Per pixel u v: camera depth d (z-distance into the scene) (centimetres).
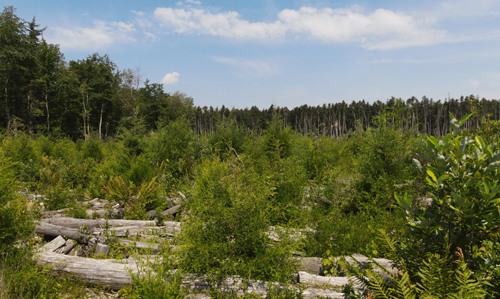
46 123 3969
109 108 4741
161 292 301
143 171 838
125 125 4397
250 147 1095
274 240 431
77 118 4328
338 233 459
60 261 380
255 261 361
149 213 654
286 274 357
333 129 8656
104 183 828
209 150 1224
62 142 1800
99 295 352
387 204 559
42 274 350
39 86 3725
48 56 4100
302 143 1114
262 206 398
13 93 3603
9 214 377
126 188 672
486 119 356
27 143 1177
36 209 582
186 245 363
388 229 454
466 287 213
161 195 764
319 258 424
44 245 454
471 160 265
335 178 594
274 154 782
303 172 711
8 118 3388
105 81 4625
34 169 925
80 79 4428
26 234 403
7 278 311
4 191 381
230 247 367
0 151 424
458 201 241
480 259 254
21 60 3562
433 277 228
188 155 1114
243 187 405
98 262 385
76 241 486
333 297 330
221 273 352
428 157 275
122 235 519
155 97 5684
